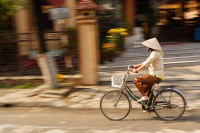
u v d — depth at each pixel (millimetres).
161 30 18984
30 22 14516
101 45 12812
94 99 8297
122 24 15141
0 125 6434
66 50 10977
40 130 6020
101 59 12289
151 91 6383
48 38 11578
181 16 19609
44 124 6410
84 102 8070
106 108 6664
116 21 15422
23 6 8438
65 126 6227
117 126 6117
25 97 8586
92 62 9648
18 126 6324
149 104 6430
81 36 9469
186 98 7887
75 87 9617
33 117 7020
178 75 10180
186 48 13469
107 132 5742
